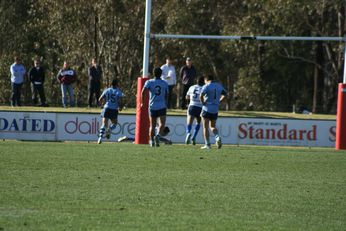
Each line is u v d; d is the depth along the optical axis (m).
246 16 146.38
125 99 140.62
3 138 85.19
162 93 70.81
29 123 85.31
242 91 155.00
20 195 39.81
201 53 154.62
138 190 42.78
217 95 70.75
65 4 141.62
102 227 32.59
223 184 46.19
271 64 156.25
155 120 71.62
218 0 150.25
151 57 153.12
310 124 85.19
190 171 52.00
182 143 85.00
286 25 143.12
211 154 65.12
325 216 36.91
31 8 146.75
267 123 85.31
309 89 164.75
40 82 103.81
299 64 160.50
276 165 57.88
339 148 78.38
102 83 145.50
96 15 143.88
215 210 37.44
